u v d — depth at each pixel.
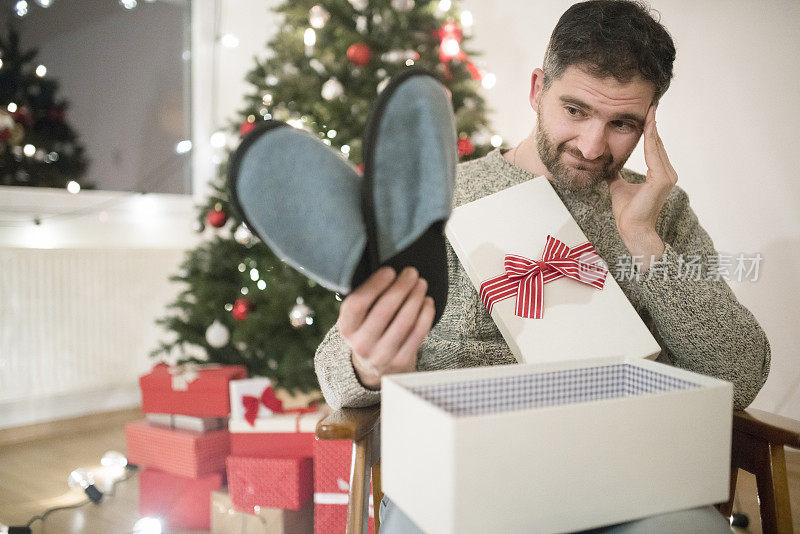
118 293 2.77
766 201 1.77
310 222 0.48
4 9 2.54
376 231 0.50
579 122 0.86
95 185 2.89
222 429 1.91
